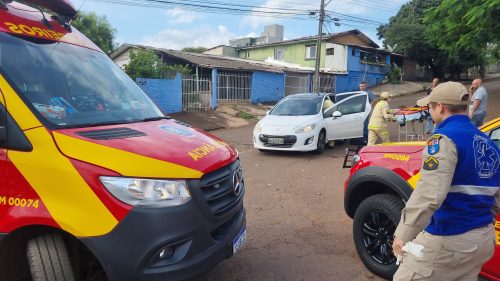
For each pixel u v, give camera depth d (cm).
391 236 362
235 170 323
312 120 964
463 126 218
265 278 371
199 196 268
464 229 215
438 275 222
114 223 240
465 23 1342
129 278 243
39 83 291
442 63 3512
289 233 480
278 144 952
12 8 335
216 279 368
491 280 300
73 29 387
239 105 2211
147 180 249
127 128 300
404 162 355
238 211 336
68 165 244
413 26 3412
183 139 310
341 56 3142
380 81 3481
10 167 249
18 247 268
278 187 689
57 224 241
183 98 1908
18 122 253
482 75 3862
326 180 736
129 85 389
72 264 267
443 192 204
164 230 248
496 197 231
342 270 387
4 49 291
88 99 319
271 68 2500
